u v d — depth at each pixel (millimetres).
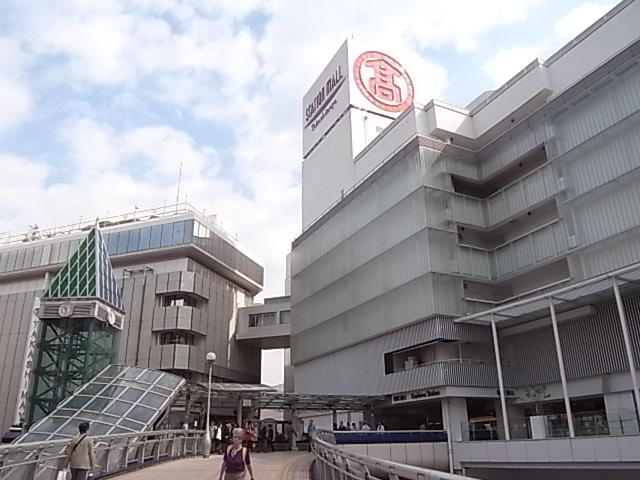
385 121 51594
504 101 37594
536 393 30906
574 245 29844
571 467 23375
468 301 33938
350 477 8297
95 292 37969
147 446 19594
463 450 28906
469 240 36875
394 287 36531
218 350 56719
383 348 37062
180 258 55844
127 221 61688
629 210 27406
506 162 36062
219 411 37500
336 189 50062
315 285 46938
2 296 58000
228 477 9414
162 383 28156
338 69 53562
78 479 10734
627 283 24500
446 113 39531
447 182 36625
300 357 47094
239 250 64750
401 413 39469
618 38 31016
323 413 47094
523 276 34125
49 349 36500
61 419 23375
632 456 21109
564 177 31281
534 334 31734
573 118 31562
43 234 64562
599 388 27562
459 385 31656
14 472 10273
